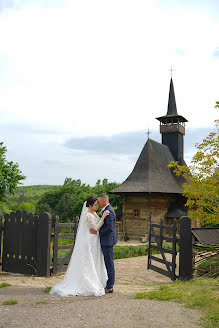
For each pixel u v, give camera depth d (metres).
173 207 26.78
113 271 5.95
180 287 6.21
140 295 5.46
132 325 3.96
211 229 8.24
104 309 4.63
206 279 7.17
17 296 5.65
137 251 14.45
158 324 4.01
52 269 8.55
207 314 4.36
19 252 8.87
